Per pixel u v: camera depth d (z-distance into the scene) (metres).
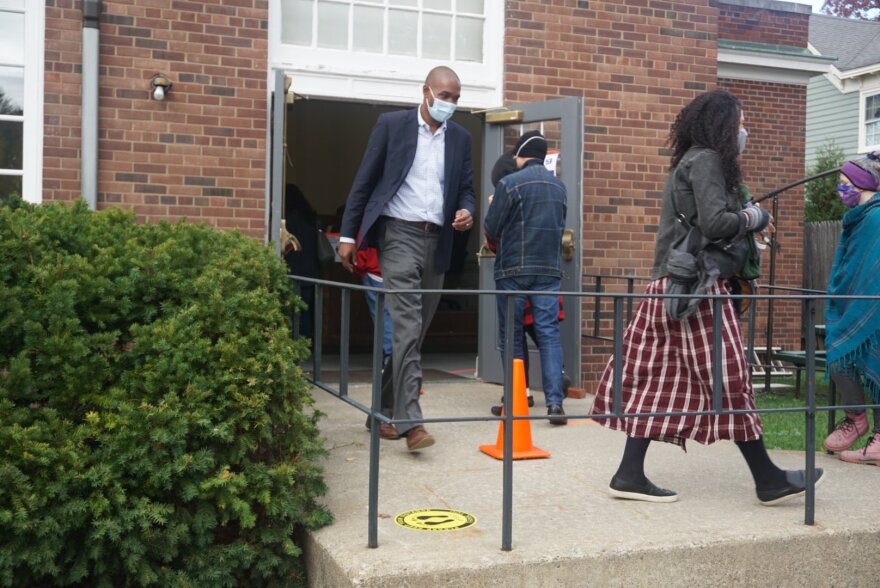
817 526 3.68
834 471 4.77
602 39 7.57
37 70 6.14
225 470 3.38
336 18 7.00
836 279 5.12
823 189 15.68
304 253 9.70
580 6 7.50
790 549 3.55
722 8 11.84
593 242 7.58
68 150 6.20
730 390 3.76
